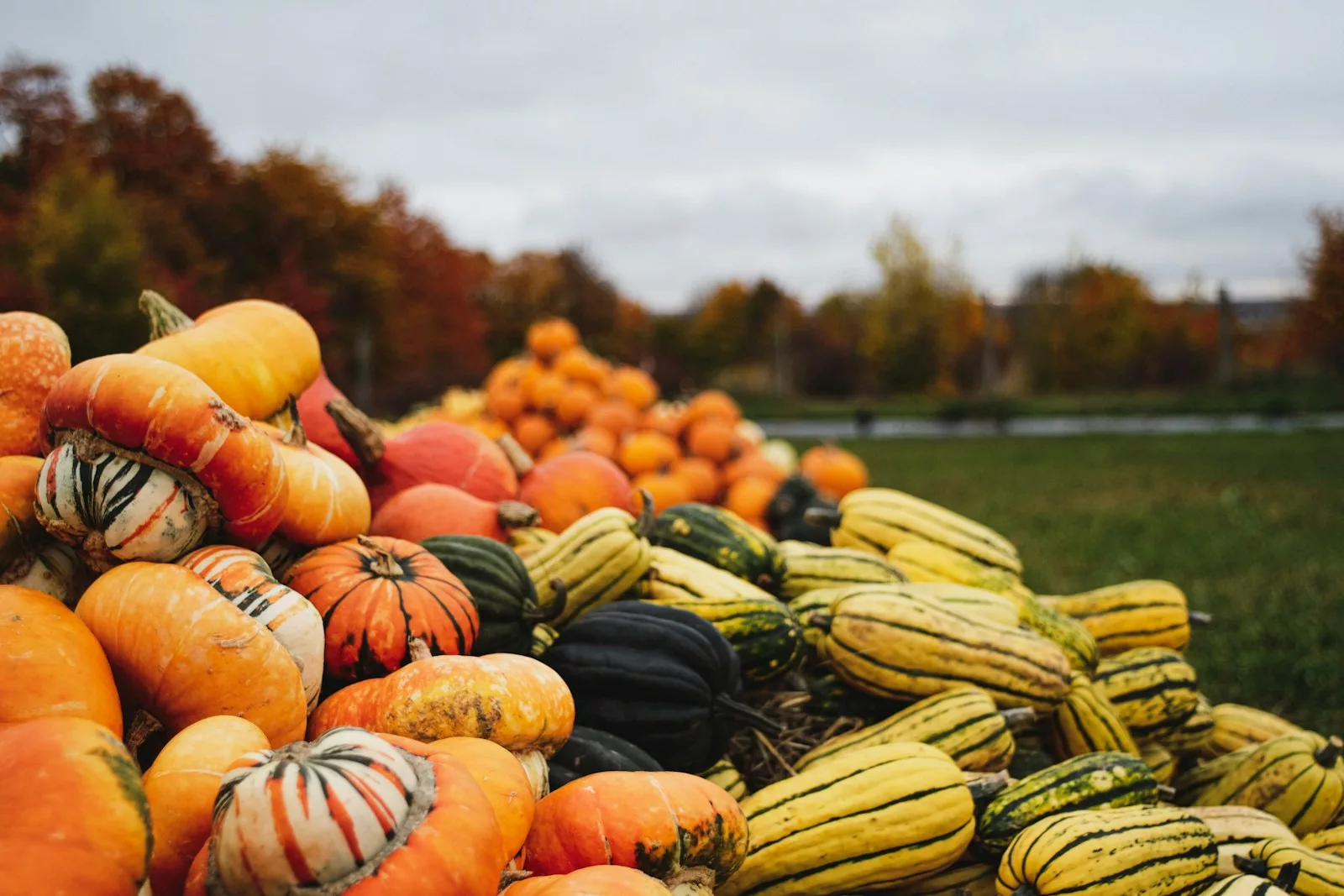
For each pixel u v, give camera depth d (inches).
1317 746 146.3
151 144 1245.7
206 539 94.7
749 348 2381.9
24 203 992.9
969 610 142.0
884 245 2165.4
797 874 108.9
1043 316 2154.3
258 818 64.3
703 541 162.2
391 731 88.4
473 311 1660.9
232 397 121.6
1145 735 153.8
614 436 317.4
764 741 128.3
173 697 80.3
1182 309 2178.9
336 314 1314.0
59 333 110.1
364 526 118.4
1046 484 791.1
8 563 89.4
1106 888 105.0
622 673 115.9
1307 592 370.3
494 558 126.6
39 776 61.4
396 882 64.6
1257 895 106.1
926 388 2183.8
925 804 110.6
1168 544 490.3
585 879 76.1
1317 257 1248.2
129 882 61.2
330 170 1336.1
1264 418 1390.3
